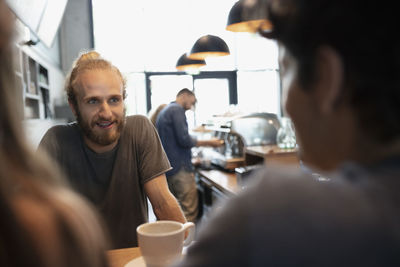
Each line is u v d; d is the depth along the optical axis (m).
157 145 1.29
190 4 7.16
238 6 2.15
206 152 4.04
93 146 1.21
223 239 0.31
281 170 0.36
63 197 0.29
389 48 0.33
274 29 0.40
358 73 0.34
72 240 0.27
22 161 0.28
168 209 1.22
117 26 6.88
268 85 7.68
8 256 0.25
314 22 0.35
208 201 3.48
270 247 0.30
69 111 5.23
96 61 1.15
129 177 1.25
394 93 0.34
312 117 0.38
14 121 0.28
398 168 0.33
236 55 7.54
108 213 1.24
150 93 7.13
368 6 0.33
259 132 3.39
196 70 3.96
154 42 7.07
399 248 0.28
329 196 0.31
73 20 6.60
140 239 0.75
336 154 0.38
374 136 0.35
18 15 2.54
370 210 0.30
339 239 0.29
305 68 0.36
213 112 7.53
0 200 0.25
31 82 3.86
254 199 0.33
